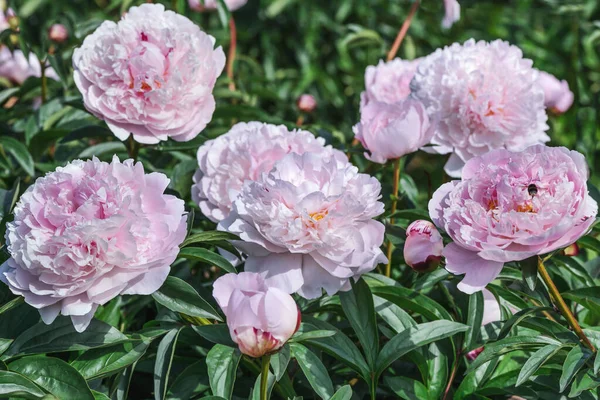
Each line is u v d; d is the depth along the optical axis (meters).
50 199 1.17
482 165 1.21
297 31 3.24
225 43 2.69
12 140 1.60
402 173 1.57
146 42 1.39
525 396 1.27
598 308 1.26
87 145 1.73
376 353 1.24
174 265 1.43
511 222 1.15
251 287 1.14
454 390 1.34
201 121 1.43
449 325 1.24
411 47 1.98
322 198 1.18
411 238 1.24
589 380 1.20
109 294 1.17
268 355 1.13
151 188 1.20
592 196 1.48
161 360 1.22
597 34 2.36
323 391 1.21
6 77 2.01
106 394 1.29
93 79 1.39
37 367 1.19
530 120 1.46
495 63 1.49
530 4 3.09
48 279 1.16
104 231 1.15
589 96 2.28
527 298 1.39
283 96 2.72
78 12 3.11
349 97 2.91
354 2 3.14
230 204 1.36
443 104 1.47
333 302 1.32
